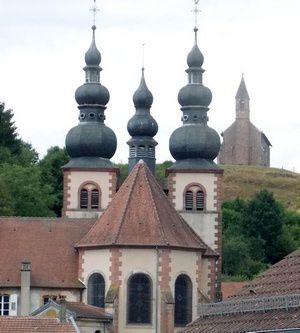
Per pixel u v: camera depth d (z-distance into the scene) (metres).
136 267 142.88
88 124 168.62
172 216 147.12
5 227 150.62
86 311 140.25
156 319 142.25
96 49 171.25
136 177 148.25
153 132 171.38
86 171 166.38
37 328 118.44
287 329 102.19
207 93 169.00
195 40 171.25
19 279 145.75
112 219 146.00
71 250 148.50
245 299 117.81
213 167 165.00
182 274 144.38
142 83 172.00
